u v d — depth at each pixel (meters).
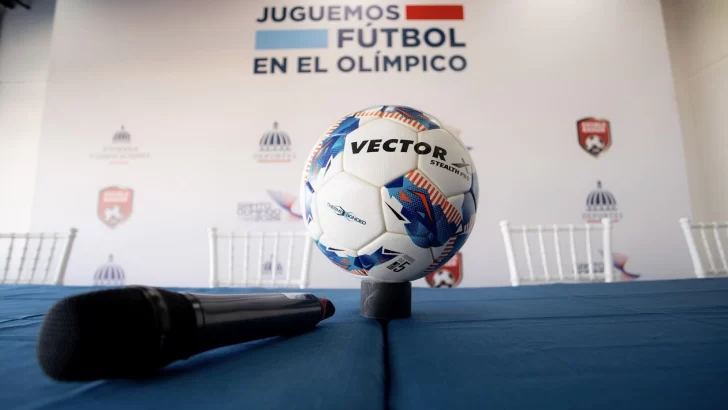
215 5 2.78
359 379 0.26
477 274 2.46
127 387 0.25
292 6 2.77
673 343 0.36
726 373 0.27
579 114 2.60
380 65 2.69
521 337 0.39
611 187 2.53
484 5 2.72
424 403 0.22
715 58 2.66
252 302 0.35
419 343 0.37
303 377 0.26
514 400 0.22
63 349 0.23
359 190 0.47
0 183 3.04
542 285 0.95
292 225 2.58
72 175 2.63
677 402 0.22
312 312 0.43
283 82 2.70
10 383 0.26
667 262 2.45
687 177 2.53
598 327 0.45
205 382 0.25
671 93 2.60
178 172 2.63
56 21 2.78
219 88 2.70
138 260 2.55
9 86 3.13
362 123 0.50
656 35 2.65
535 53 2.66
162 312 0.26
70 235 1.36
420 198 0.46
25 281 1.33
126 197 2.61
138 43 2.76
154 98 2.70
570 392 0.24
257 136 2.66
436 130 0.50
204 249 2.56
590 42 2.66
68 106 2.70
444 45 2.69
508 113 2.61
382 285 0.52
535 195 2.53
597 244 2.47
